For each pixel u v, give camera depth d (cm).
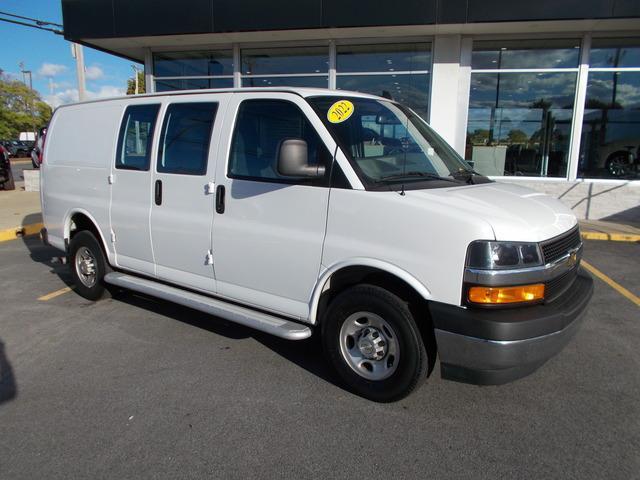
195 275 425
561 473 271
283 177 358
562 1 968
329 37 1172
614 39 1087
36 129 7794
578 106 1118
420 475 269
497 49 1128
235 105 393
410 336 312
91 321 493
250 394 352
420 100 1173
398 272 308
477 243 284
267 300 378
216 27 1122
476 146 1170
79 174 526
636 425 316
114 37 1198
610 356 418
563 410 333
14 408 335
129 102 479
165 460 281
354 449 290
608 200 1095
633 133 1121
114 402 341
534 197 365
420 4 1015
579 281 357
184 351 422
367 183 326
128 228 474
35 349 428
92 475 269
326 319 351
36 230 983
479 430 310
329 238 337
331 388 360
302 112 354
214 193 398
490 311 288
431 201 307
